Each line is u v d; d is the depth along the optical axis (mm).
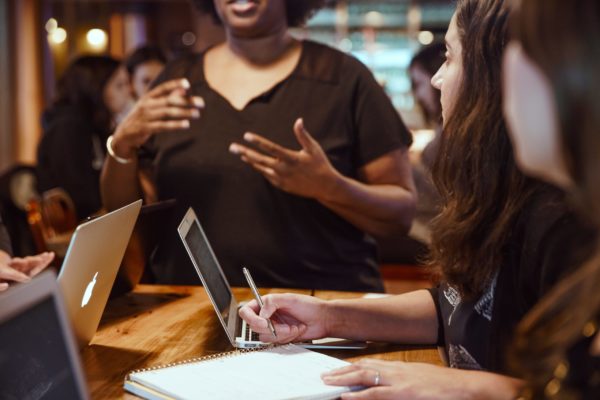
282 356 1464
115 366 1486
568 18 733
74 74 4348
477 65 1340
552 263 1166
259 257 2361
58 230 3289
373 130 2426
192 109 2312
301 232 2367
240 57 2482
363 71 2463
